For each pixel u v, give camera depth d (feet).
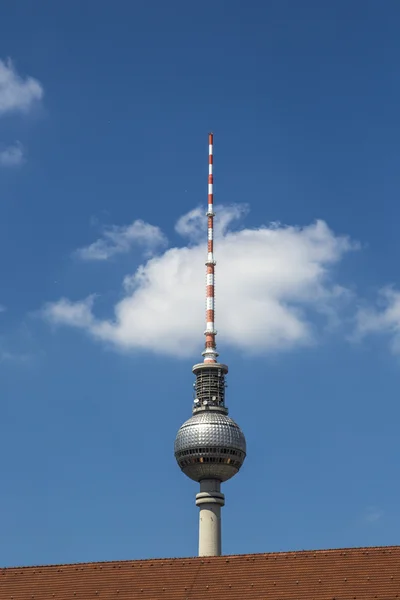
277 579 302.45
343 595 289.94
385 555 301.02
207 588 305.94
